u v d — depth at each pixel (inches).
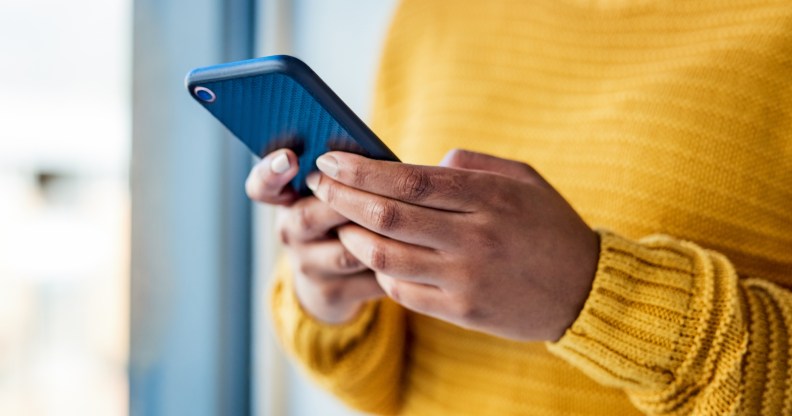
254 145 19.7
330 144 17.1
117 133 55.1
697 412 16.9
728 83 20.6
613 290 16.9
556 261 16.6
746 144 20.1
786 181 20.0
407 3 31.0
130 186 50.2
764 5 21.1
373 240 17.3
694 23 22.5
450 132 26.9
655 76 22.2
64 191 58.1
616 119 22.4
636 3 23.8
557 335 17.7
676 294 17.1
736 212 20.2
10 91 53.0
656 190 21.0
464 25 28.3
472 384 24.1
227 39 55.5
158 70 50.5
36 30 52.6
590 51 24.7
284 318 25.8
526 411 22.5
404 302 18.1
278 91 15.4
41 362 60.1
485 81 26.8
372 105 32.5
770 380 16.6
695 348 16.7
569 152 23.6
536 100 25.4
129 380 51.2
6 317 59.0
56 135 55.2
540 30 26.1
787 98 20.0
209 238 54.1
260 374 59.1
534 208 16.4
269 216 57.2
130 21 50.3
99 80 54.0
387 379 26.1
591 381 21.3
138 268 50.8
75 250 59.2
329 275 22.1
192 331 53.5
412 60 30.3
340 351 25.1
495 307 16.9
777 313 17.7
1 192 56.6
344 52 52.1
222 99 16.8
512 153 25.3
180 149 51.9
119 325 59.6
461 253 16.2
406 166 15.7
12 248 58.2
